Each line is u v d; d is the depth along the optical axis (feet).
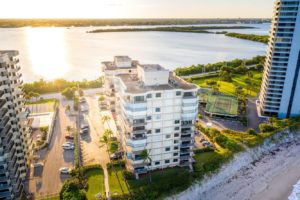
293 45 449.89
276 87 486.79
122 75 354.54
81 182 302.66
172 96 295.89
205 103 558.56
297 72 463.83
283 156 402.11
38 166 340.39
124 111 300.81
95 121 475.72
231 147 385.91
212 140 408.26
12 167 271.28
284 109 495.41
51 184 308.19
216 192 323.57
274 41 462.60
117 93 353.72
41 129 433.07
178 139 320.70
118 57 481.87
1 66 261.44
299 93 476.95
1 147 252.83
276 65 472.85
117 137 385.70
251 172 363.35
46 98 592.19
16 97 295.89
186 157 335.67
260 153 401.90
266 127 442.50
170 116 304.91
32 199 282.97
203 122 481.46
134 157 304.30
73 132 426.92
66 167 337.11
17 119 296.30
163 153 321.73
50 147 386.11
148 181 308.81
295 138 447.01
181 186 310.04
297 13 432.66
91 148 382.63
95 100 584.40
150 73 305.32
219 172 347.36
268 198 319.27
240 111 526.98
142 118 291.38
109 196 282.36
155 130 304.71
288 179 353.10
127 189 294.87
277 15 454.40
